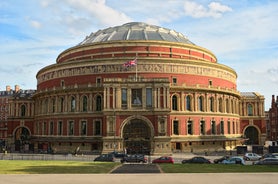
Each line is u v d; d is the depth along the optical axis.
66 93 90.75
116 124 76.38
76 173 36.78
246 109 118.94
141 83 78.00
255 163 51.56
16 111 116.56
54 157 69.56
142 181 30.66
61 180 31.12
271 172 38.06
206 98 91.69
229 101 100.00
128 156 58.19
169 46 95.31
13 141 115.19
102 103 85.56
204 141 89.00
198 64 91.69
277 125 147.62
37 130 104.31
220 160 56.03
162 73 87.19
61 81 93.62
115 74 86.50
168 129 76.12
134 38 98.56
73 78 90.88
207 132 90.00
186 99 89.25
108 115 76.62
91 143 85.19
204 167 44.72
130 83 78.06
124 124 76.69
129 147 77.25
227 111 99.38
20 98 117.06
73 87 88.88
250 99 118.94
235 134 101.44
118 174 35.78
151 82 77.94
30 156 72.94
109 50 94.06
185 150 85.94
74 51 99.94
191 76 90.12
